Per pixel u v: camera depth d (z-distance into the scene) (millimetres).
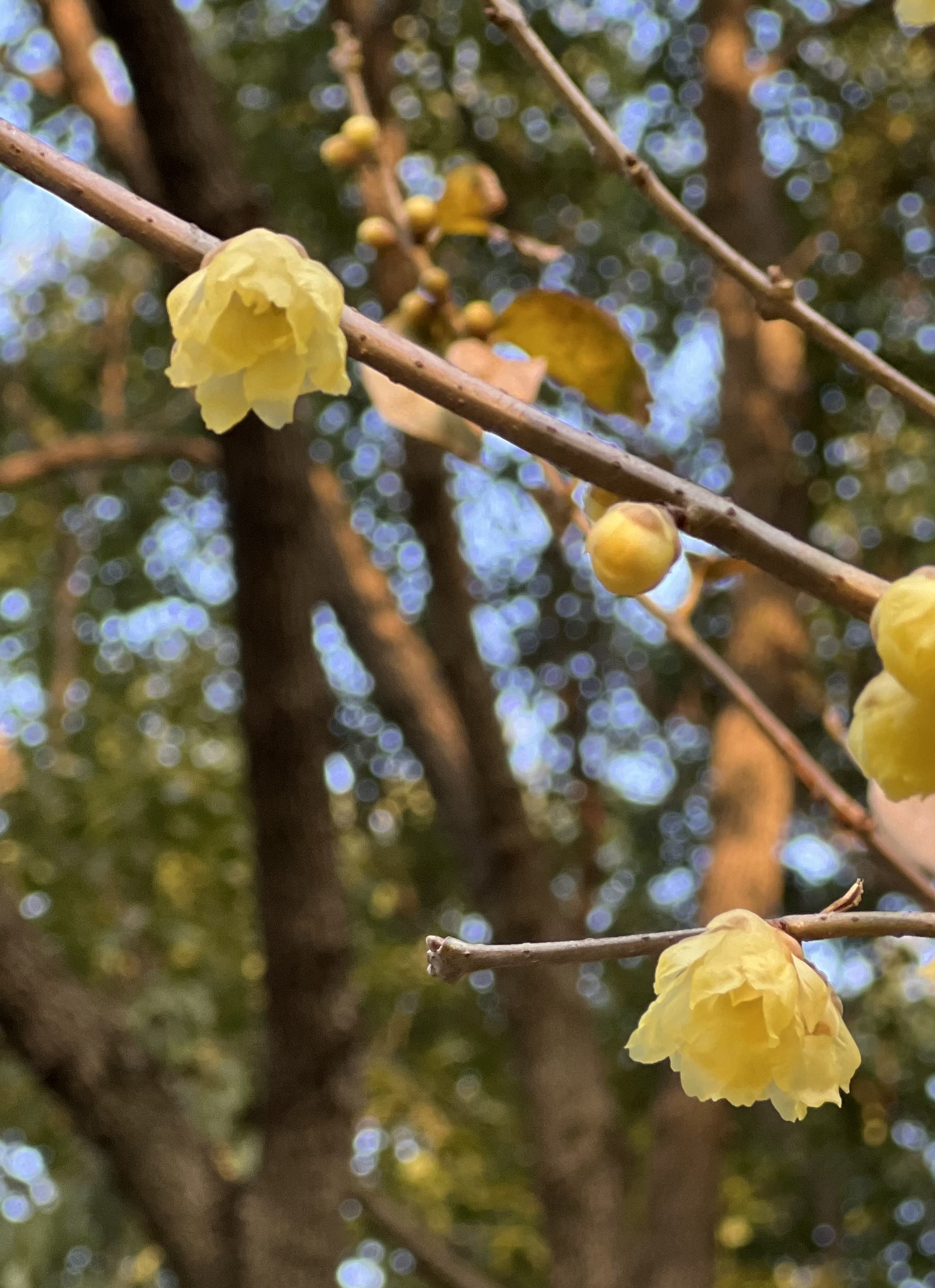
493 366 1181
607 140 983
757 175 4730
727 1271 5449
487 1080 5715
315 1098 2955
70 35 4035
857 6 4793
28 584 6078
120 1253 3904
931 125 4633
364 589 4457
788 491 4586
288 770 2992
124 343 5539
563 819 6016
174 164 2711
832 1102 687
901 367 4695
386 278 2566
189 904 4875
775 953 696
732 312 4707
